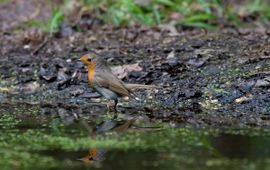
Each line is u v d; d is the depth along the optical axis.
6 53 16.44
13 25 18.80
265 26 17.94
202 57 15.08
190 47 15.77
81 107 13.82
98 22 18.02
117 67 15.03
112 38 16.94
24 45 16.92
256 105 13.17
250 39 16.05
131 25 17.73
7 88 14.99
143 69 14.90
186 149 10.42
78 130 11.77
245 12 18.73
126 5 18.12
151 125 12.08
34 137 11.34
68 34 17.39
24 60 15.95
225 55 15.05
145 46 16.19
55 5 19.92
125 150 10.44
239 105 13.26
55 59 15.85
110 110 13.45
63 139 11.16
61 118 12.79
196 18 17.64
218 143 10.72
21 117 12.91
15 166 9.79
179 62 14.90
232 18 17.88
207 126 11.89
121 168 9.56
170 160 9.86
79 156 10.21
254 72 14.13
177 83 14.30
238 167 9.48
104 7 18.55
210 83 14.10
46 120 12.62
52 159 10.09
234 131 11.47
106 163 9.80
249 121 12.24
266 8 18.92
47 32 17.61
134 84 13.85
